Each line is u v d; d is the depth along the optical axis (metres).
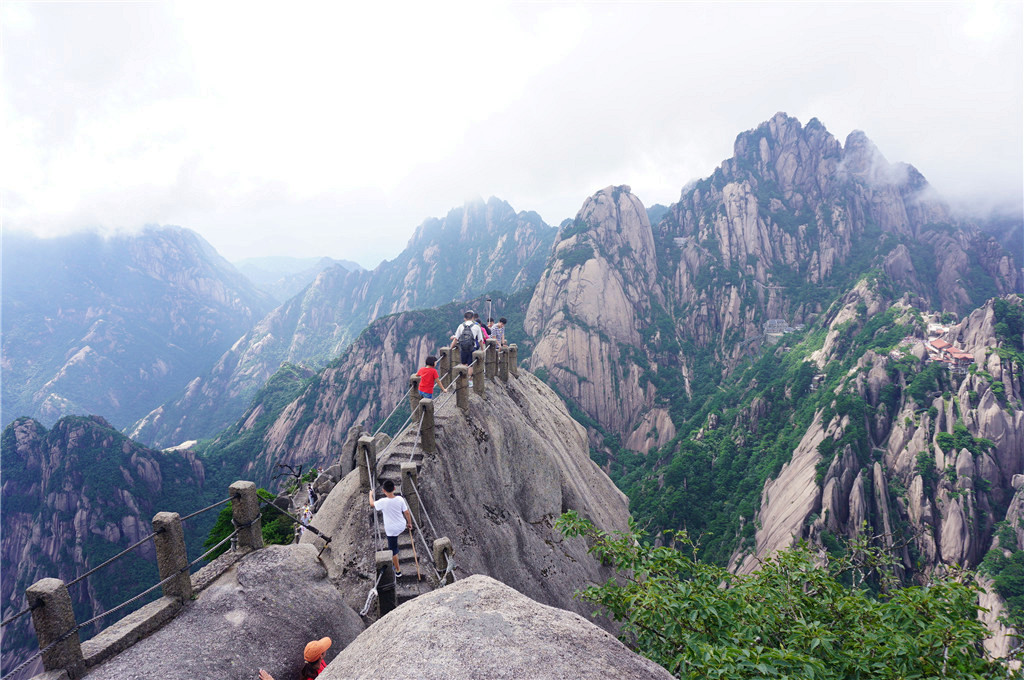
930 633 7.88
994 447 95.81
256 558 9.75
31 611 6.62
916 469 98.88
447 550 12.51
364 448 14.26
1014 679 7.44
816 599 9.57
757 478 128.50
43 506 160.62
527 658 5.03
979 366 110.38
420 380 17.69
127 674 7.06
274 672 8.16
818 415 125.25
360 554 13.62
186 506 180.50
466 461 18.12
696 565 10.16
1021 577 77.12
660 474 154.00
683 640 8.39
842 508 96.38
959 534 88.44
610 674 5.01
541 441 25.64
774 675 6.64
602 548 11.48
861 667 7.66
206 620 8.34
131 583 143.62
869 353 129.88
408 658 5.03
